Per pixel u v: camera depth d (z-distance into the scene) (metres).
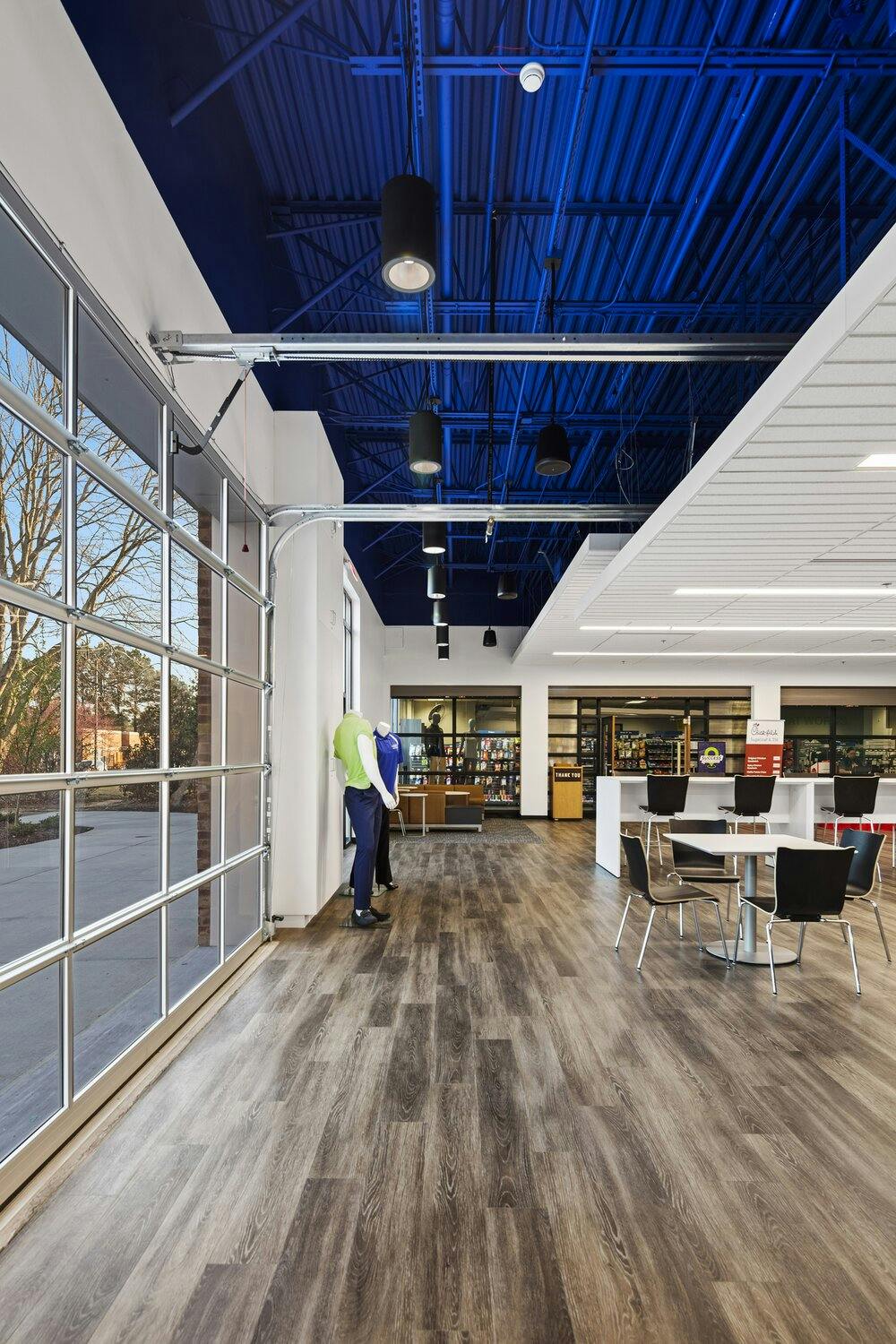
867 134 4.84
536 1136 2.96
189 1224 2.41
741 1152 2.85
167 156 4.00
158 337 3.74
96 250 3.07
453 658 16.69
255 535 6.23
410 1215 2.46
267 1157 2.81
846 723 16.56
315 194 5.84
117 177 3.28
